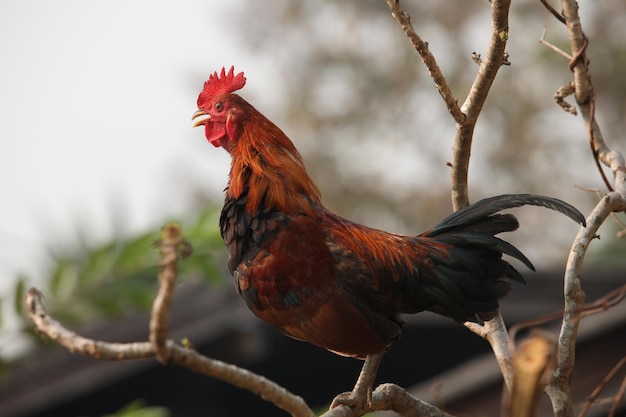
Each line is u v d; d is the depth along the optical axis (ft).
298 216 32.99
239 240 33.55
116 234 51.11
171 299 22.29
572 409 28.73
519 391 19.85
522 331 69.87
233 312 66.64
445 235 33.40
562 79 165.68
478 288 32.76
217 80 36.42
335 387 81.51
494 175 169.07
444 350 78.33
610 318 61.41
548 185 167.94
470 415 62.28
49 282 50.19
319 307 32.09
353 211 170.19
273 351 75.31
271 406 79.41
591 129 34.06
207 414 73.31
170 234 22.02
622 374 61.16
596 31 162.91
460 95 173.27
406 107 178.40
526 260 32.27
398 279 32.65
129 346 24.16
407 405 31.91
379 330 32.55
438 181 176.65
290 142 35.04
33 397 68.90
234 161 34.63
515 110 167.22
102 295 50.29
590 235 29.76
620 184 32.42
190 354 24.94
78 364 69.36
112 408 75.05
